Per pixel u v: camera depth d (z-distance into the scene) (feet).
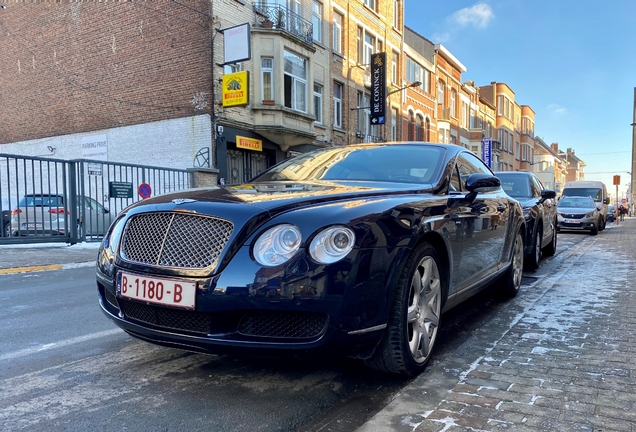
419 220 9.20
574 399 8.20
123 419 7.83
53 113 64.13
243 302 7.44
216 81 49.88
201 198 8.79
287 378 9.57
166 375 9.73
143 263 8.35
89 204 35.06
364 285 7.72
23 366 10.26
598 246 36.35
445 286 10.57
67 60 61.98
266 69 55.06
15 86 67.82
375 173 11.98
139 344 11.78
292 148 62.08
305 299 7.34
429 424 7.36
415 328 9.44
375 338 8.02
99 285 9.72
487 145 130.21
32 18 65.00
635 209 207.72
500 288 16.55
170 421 7.77
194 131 51.13
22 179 59.62
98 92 59.11
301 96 60.18
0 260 25.58
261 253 7.59
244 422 7.75
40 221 33.65
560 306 15.33
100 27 58.39
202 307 7.63
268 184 10.80
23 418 7.86
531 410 7.79
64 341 12.02
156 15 53.42
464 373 9.54
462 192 12.28
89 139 60.13
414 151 12.87
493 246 14.01
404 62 92.58
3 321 13.92
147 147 54.95
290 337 7.61
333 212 8.00
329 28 68.13
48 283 20.17
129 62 56.03
